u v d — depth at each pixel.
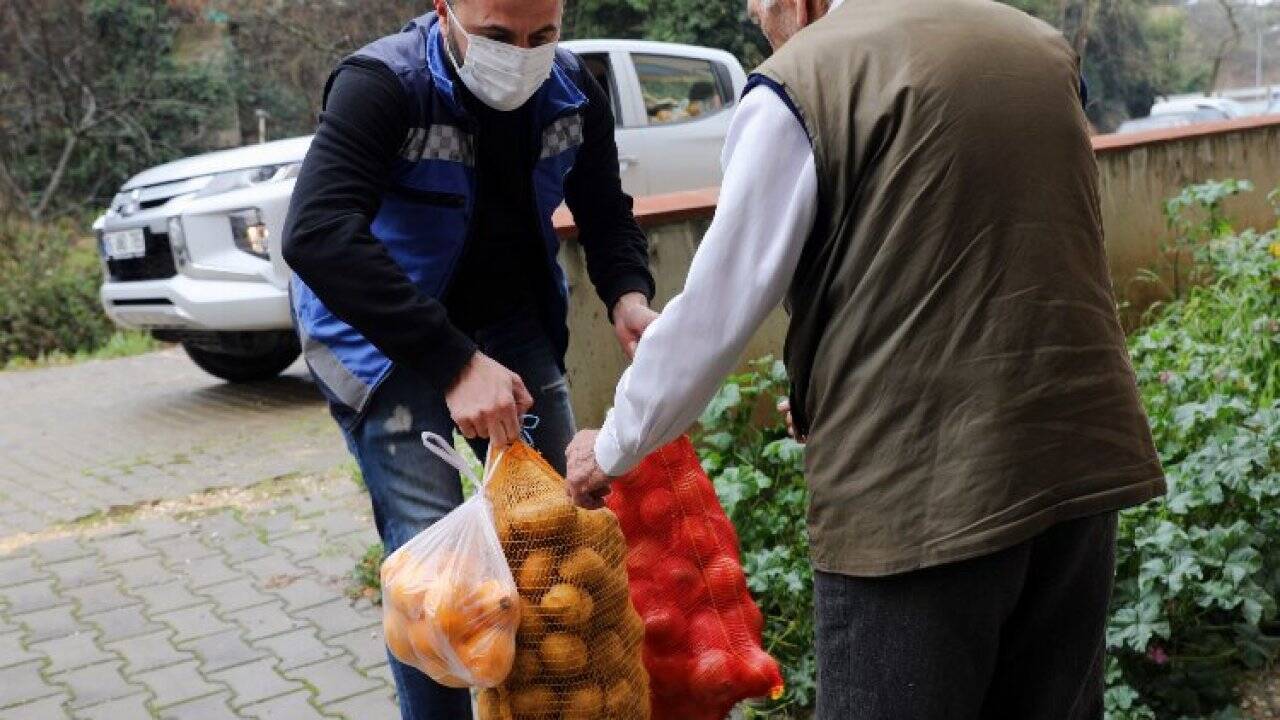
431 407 2.27
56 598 4.36
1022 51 1.66
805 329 1.69
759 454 3.77
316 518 5.12
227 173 6.70
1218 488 3.11
